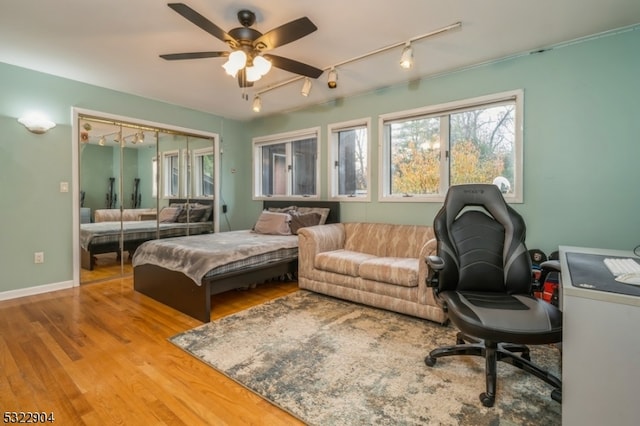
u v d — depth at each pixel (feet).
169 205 15.12
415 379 5.85
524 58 9.52
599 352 3.62
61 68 10.59
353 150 13.84
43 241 11.12
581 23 7.85
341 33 8.24
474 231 6.97
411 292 8.66
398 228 11.39
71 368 6.22
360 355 6.72
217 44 8.90
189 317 8.90
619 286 3.84
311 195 15.48
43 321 8.54
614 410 3.57
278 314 9.08
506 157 10.19
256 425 4.73
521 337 4.83
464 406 5.09
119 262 13.42
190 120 15.58
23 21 7.72
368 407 5.07
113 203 13.17
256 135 17.61
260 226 13.83
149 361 6.51
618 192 8.33
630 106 8.14
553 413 4.91
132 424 4.73
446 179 11.30
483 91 10.26
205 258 8.97
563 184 9.04
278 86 12.23
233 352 6.86
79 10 7.25
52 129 11.22
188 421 4.80
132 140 13.67
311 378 5.88
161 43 8.84
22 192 10.65
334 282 10.30
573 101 8.83
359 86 12.36
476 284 6.68
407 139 12.26
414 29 8.05
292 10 7.20
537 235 9.44
